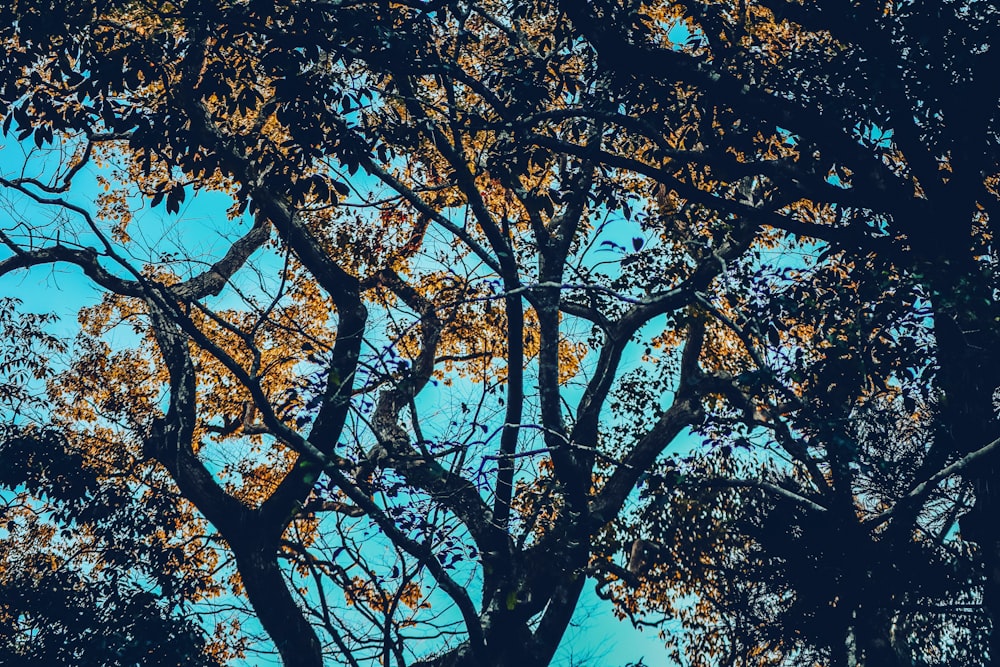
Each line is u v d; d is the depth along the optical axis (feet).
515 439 44.78
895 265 37.81
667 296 40.57
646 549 54.90
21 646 46.32
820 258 39.83
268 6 36.47
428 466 38.99
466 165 45.85
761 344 38.47
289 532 51.44
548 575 44.39
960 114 36.22
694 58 39.42
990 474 36.42
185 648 44.88
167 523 52.06
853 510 49.29
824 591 49.98
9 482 49.62
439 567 37.93
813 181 38.63
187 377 49.44
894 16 36.83
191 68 41.57
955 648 54.75
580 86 44.19
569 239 51.98
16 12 36.19
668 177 40.37
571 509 46.26
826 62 38.78
